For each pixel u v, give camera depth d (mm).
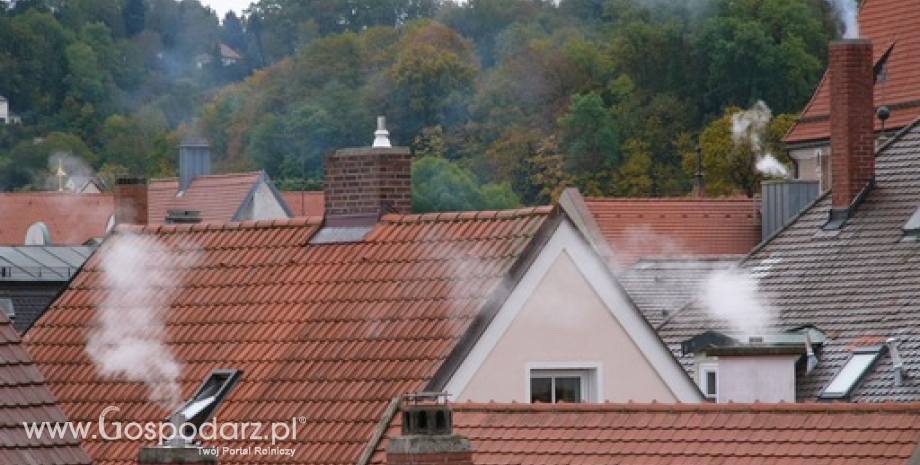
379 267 56812
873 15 113625
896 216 81688
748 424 44250
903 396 69562
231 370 55969
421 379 52531
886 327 75000
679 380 55688
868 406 43219
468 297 54219
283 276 58406
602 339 54844
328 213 59906
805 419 43750
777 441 43500
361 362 54000
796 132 117500
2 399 36781
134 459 54844
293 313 56812
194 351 57406
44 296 102312
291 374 54875
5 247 112250
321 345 55250
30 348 60156
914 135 85125
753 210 120938
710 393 70125
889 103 108688
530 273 54156
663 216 119812
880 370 71125
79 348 59438
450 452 43406
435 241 56781
